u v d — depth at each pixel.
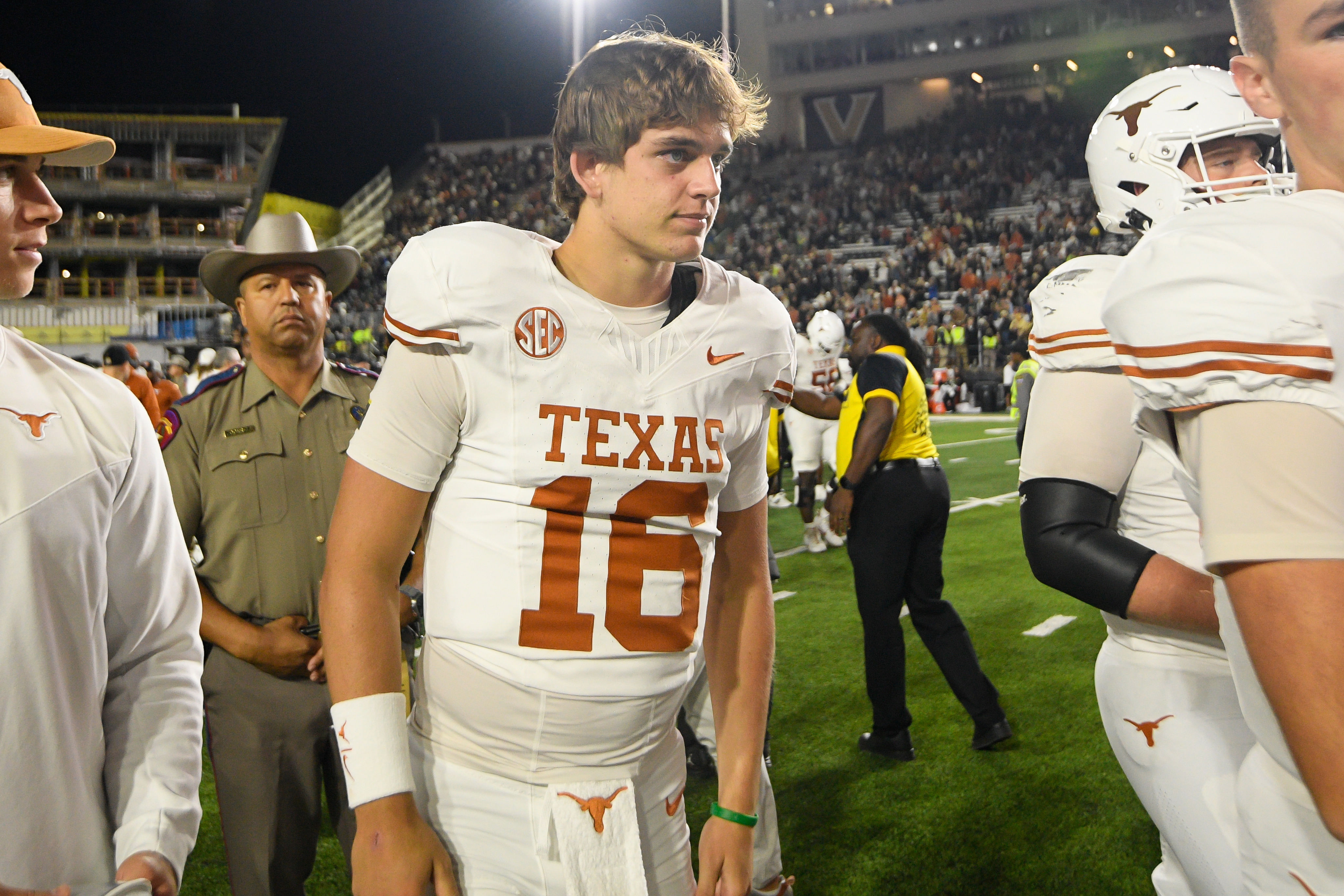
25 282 1.30
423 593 1.38
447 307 1.22
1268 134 1.60
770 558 3.70
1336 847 0.97
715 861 1.44
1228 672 1.50
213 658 2.25
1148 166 1.66
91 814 1.28
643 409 1.30
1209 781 1.45
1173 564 1.47
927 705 4.02
